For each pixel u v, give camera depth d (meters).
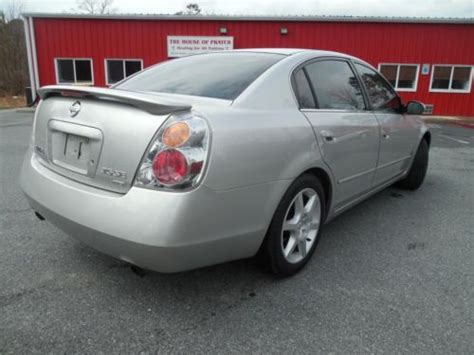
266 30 14.93
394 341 1.92
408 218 3.67
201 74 2.57
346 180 2.88
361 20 14.58
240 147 1.92
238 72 2.46
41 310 2.08
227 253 2.01
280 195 2.18
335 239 3.15
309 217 2.55
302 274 2.55
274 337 1.93
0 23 25.52
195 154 1.75
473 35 14.70
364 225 3.47
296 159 2.26
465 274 2.61
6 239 2.93
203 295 2.28
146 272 2.51
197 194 1.76
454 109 15.42
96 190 1.93
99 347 1.82
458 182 5.08
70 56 15.43
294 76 2.53
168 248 1.73
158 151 1.76
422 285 2.45
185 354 1.80
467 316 2.13
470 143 8.80
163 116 1.81
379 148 3.29
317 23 14.77
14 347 1.80
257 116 2.12
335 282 2.46
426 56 14.94
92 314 2.07
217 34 15.05
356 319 2.08
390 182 3.89
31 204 2.35
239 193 1.94
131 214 1.76
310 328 2.00
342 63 3.09
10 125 10.12
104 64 15.49
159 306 2.16
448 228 3.44
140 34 15.20
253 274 2.52
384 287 2.42
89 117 2.01
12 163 5.49
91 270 2.52
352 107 3.02
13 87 25.88
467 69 15.09
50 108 2.32
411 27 14.69
